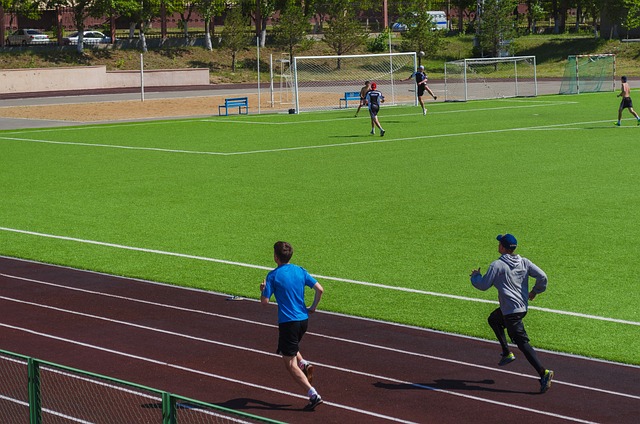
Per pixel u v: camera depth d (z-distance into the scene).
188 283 17.17
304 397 10.95
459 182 28.06
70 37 102.19
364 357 12.52
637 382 11.39
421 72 51.22
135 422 8.95
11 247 20.70
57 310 15.28
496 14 95.88
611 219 22.12
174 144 39.91
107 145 40.03
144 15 94.31
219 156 35.53
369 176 29.69
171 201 26.09
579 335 13.55
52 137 43.75
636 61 93.88
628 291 16.02
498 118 48.56
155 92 78.75
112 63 91.94
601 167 30.34
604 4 100.25
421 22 99.00
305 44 99.12
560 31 117.81
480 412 10.34
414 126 45.22
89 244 20.88
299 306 10.54
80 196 27.25
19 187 29.12
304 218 23.25
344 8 98.00
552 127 43.25
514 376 11.64
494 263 11.17
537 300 15.58
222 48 101.31
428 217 22.95
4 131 46.88
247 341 13.38
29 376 7.89
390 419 10.17
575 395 10.89
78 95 75.81
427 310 15.06
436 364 12.17
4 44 96.19
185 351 12.91
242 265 18.62
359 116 51.75
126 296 16.23
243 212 24.23
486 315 14.73
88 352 12.93
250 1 102.94
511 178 28.56
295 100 55.31
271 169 31.78
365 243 20.30
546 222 21.98
